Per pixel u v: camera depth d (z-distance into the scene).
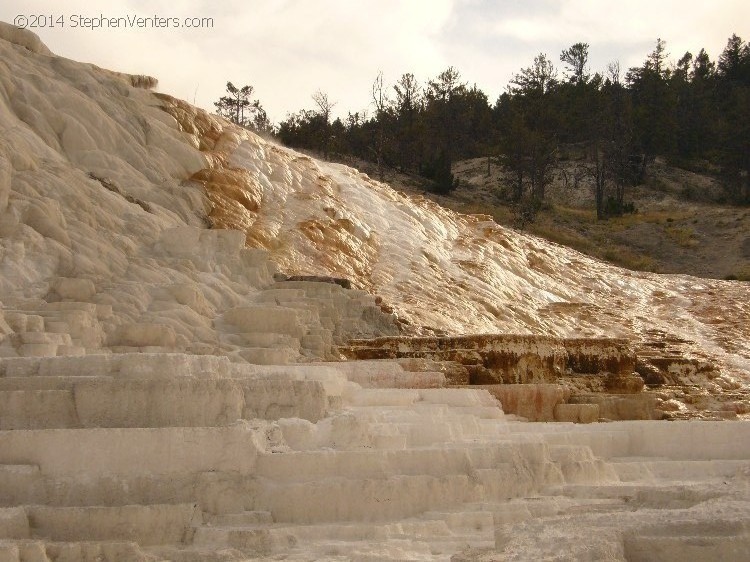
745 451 10.73
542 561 5.81
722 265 47.41
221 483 7.77
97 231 15.59
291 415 8.93
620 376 17.44
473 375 15.21
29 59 19.89
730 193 63.56
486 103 79.94
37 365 9.03
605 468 9.52
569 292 26.86
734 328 26.53
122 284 14.06
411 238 24.14
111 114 20.19
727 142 65.50
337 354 14.92
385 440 8.88
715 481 9.30
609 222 53.59
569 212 55.69
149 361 9.09
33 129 17.84
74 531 7.16
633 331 24.25
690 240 50.19
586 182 63.47
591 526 6.52
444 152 60.41
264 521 7.69
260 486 7.86
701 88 81.06
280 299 15.98
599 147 66.19
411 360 14.00
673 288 29.67
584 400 14.55
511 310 22.78
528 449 9.02
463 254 25.28
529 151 61.34
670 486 8.45
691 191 64.00
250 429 8.12
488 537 7.54
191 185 20.55
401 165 59.31
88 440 7.79
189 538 7.32
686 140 71.94
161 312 13.57
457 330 19.62
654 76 75.62
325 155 55.44
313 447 8.56
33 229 14.34
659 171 66.94
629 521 6.60
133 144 19.89
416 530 7.64
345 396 10.98
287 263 19.78
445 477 8.25
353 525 7.67
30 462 7.72
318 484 7.91
